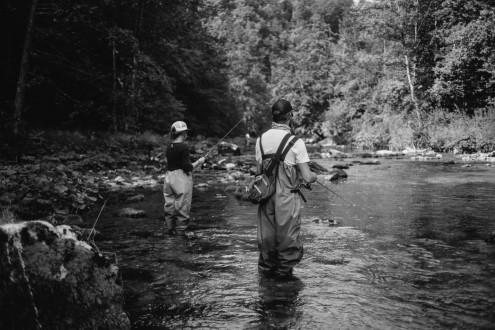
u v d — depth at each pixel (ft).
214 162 53.78
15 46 60.34
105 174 37.17
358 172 42.39
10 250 6.83
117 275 8.55
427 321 8.57
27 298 6.83
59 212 19.70
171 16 77.97
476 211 20.85
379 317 8.79
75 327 7.33
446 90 93.91
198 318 8.87
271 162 11.65
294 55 255.91
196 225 18.54
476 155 63.98
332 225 18.03
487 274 11.50
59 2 53.57
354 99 161.27
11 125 43.16
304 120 212.84
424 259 12.96
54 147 45.57
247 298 9.98
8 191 20.22
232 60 211.82
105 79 68.44
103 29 61.52
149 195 27.43
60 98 64.39
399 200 24.62
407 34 108.99
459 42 93.86
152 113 83.10
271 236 11.84
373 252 13.82
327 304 9.54
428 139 86.84
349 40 206.80
